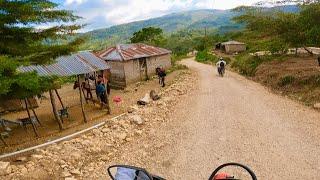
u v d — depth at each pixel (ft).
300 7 94.12
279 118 55.36
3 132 60.80
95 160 41.37
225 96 77.97
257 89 85.97
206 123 55.31
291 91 75.72
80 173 37.42
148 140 48.32
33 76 46.88
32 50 52.24
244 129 50.60
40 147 47.01
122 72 114.93
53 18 50.90
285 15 102.42
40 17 49.80
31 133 60.54
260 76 102.17
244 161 38.58
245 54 166.61
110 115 70.13
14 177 35.50
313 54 119.65
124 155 42.86
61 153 42.63
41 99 89.51
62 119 69.21
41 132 60.59
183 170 37.35
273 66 105.40
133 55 118.62
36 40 53.98
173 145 45.62
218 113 61.46
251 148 42.50
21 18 48.26
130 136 50.01
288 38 100.68
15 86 46.88
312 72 81.30
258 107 64.39
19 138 57.31
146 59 125.90
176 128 53.57
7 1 47.67
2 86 40.01
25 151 45.11
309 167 35.81
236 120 55.93
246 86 92.17
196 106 68.80
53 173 37.17
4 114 79.30
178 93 85.46
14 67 41.88
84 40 56.75
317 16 87.92
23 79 44.42
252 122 54.08
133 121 56.39
